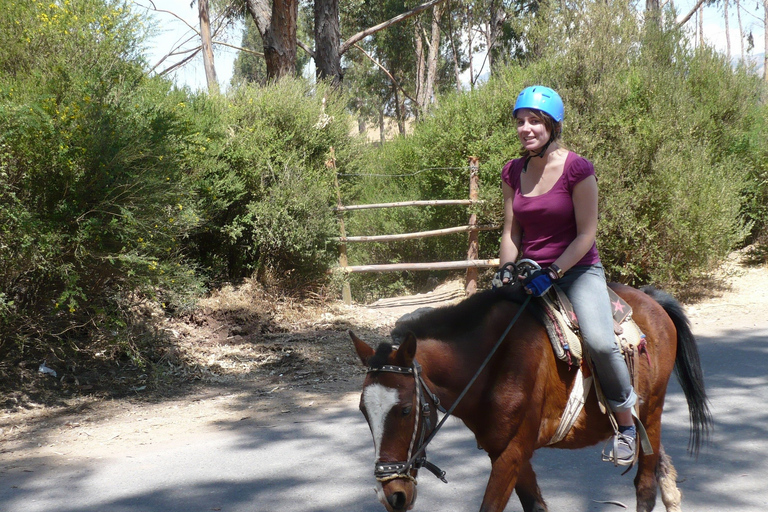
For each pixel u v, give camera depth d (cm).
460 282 1237
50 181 616
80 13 765
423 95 3044
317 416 609
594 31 1146
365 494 435
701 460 471
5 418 612
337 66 1529
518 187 329
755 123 1442
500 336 299
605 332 308
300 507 418
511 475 286
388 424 253
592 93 1105
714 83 1340
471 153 1198
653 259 1065
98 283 677
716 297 1080
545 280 302
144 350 770
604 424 330
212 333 855
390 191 1352
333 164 1097
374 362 263
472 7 2902
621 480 446
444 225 1302
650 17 1311
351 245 1332
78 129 615
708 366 717
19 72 719
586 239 306
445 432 556
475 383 290
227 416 619
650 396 354
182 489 453
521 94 322
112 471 490
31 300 663
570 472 462
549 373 302
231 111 1027
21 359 723
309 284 1034
